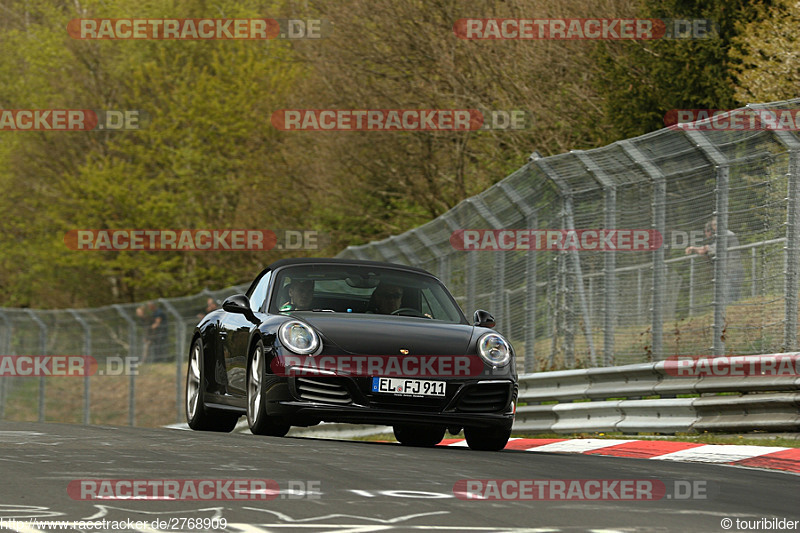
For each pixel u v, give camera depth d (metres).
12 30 167.38
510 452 31.48
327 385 31.14
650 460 28.81
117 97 149.75
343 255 64.88
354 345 31.50
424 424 32.44
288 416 31.39
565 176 47.84
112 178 140.50
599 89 78.69
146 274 136.88
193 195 136.00
